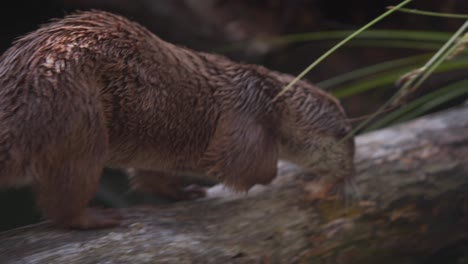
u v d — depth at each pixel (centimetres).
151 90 653
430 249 814
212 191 805
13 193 1079
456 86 1030
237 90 716
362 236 754
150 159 687
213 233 689
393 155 860
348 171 778
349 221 756
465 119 936
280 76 764
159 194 787
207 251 655
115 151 662
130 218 680
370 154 862
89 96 599
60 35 618
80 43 616
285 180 808
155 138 671
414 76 614
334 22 1447
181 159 704
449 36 865
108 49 628
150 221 680
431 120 941
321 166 772
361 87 938
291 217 743
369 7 1405
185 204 744
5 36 1570
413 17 1327
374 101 1278
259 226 719
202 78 699
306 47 1441
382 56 1371
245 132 709
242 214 734
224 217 725
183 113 681
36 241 617
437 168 841
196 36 1558
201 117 695
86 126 593
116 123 642
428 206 804
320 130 756
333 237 737
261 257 682
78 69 601
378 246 764
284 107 744
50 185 596
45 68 589
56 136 578
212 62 719
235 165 707
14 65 595
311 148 762
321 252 723
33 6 1675
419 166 842
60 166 589
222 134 706
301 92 757
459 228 829
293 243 714
